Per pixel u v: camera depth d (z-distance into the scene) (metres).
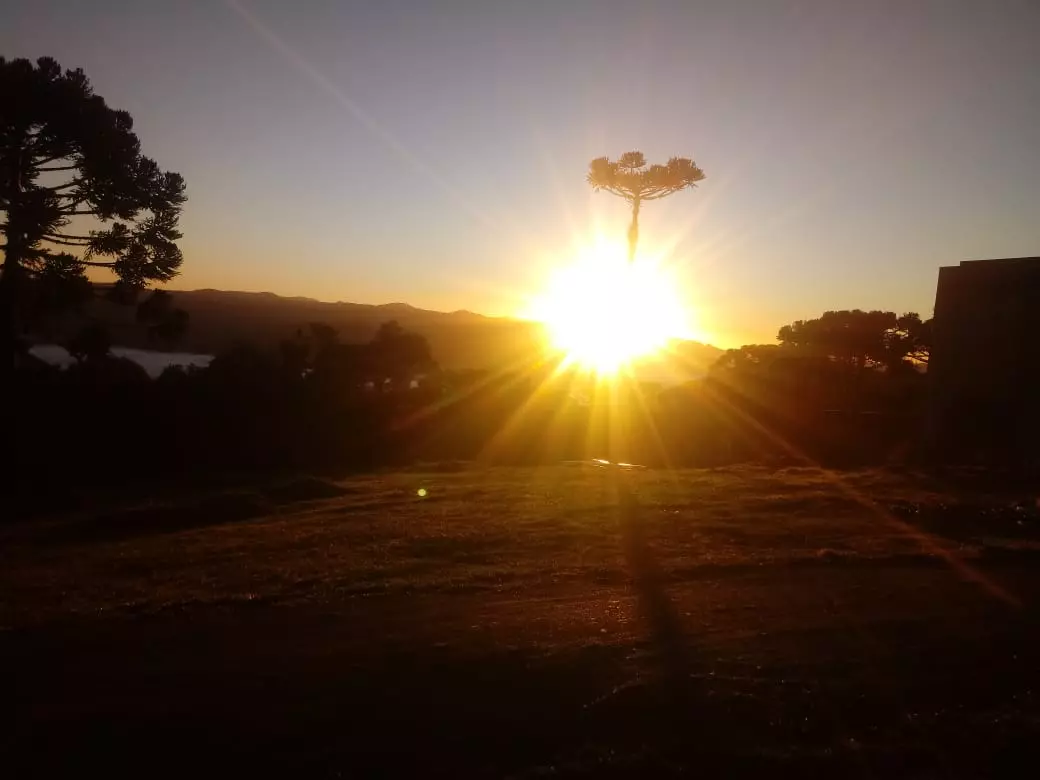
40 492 23.95
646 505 17.58
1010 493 19.14
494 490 21.05
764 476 23.28
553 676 7.67
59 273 28.05
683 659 8.02
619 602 10.07
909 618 9.30
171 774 6.10
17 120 26.41
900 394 43.00
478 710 7.01
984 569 11.60
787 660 7.99
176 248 30.06
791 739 6.44
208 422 31.75
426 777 5.99
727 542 13.64
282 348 38.72
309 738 6.57
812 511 16.56
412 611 9.80
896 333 53.69
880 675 7.60
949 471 22.55
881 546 13.05
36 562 14.08
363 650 8.44
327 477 26.89
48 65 27.91
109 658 8.37
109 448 29.09
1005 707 6.91
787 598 10.18
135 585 11.64
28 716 6.99
